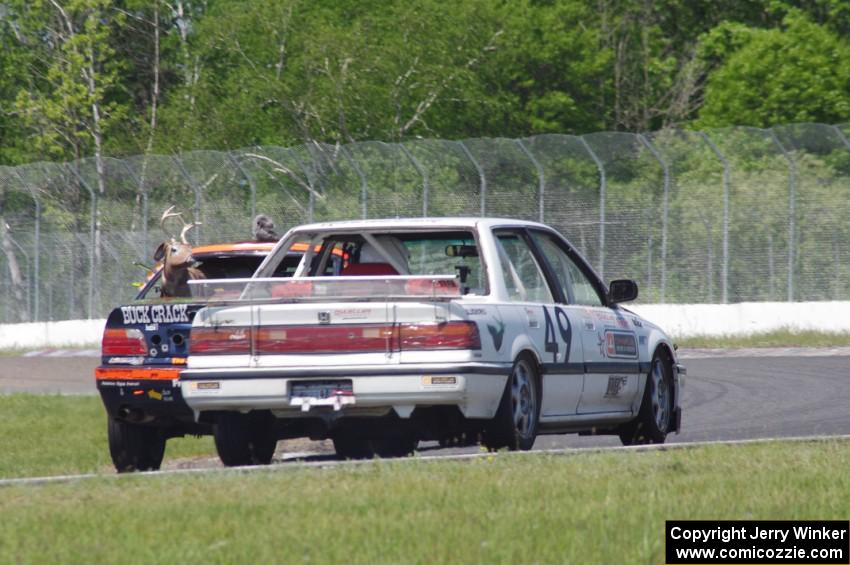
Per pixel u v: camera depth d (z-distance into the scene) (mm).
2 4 195000
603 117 192500
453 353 37906
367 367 38125
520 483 31672
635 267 104812
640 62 196250
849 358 88188
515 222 43250
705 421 57875
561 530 26016
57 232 114000
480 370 38062
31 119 181500
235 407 39281
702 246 104688
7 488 33219
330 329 38562
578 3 193750
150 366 43312
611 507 28250
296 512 28203
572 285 45781
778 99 174625
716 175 104688
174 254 50188
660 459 36094
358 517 27625
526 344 40188
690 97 198125
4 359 105312
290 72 172625
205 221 107000
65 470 46594
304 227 43406
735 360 89312
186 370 39594
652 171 104875
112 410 43938
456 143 104500
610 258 104688
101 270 111938
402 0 177000
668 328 104062
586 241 104562
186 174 108375
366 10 188875
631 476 32781
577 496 29922
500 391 38906
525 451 38062
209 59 188125
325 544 24984
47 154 183125
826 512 28141
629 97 193000
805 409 60562
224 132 170250
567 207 104250
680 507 28359
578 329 43406
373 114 166750
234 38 177875
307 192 105375
